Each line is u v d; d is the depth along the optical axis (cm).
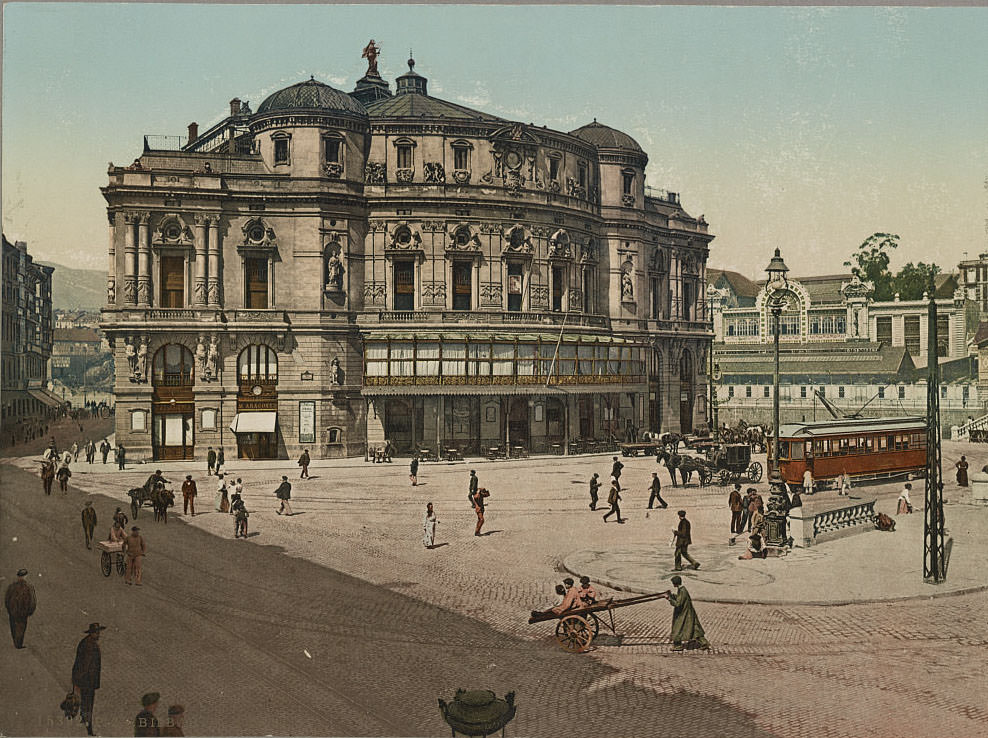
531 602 2642
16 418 5019
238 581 2914
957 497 4319
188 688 2183
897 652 2189
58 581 2991
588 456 6216
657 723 1828
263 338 5831
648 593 2645
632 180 7031
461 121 6200
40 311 5216
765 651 2203
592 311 6850
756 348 6681
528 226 6381
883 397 5622
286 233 5906
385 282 6128
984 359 5128
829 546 3238
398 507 4150
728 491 4569
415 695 2050
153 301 5675
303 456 5003
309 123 5916
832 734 1766
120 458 5222
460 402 6153
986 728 1784
